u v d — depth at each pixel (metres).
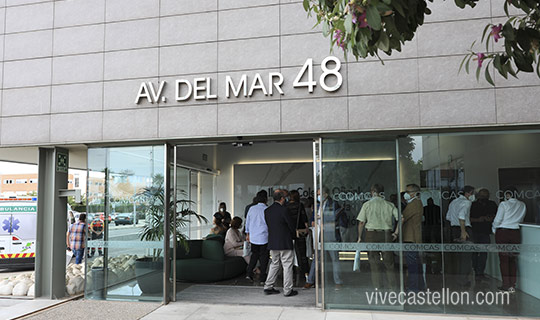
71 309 5.66
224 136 5.64
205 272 7.32
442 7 5.23
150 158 6.09
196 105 5.75
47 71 6.29
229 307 5.71
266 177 12.46
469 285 5.18
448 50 5.17
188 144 6.19
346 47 2.44
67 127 6.15
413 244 5.34
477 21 5.14
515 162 5.17
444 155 5.34
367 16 1.96
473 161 5.27
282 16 5.61
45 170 6.45
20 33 6.46
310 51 5.48
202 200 11.77
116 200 6.17
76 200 6.34
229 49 5.72
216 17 5.81
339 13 2.27
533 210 5.09
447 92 5.12
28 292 6.54
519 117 4.95
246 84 5.59
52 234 6.30
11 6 6.54
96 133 6.04
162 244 5.98
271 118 5.51
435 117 5.12
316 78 5.45
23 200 10.50
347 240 5.48
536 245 5.06
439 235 5.28
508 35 2.26
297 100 5.46
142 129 5.90
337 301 5.46
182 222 8.12
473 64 5.09
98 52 6.15
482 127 5.15
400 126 5.19
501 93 5.01
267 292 6.44
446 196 5.29
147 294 6.00
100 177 6.24
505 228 5.14
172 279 6.11
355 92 5.33
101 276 6.17
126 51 6.06
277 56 5.56
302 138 5.75
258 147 12.61
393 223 5.40
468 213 5.24
